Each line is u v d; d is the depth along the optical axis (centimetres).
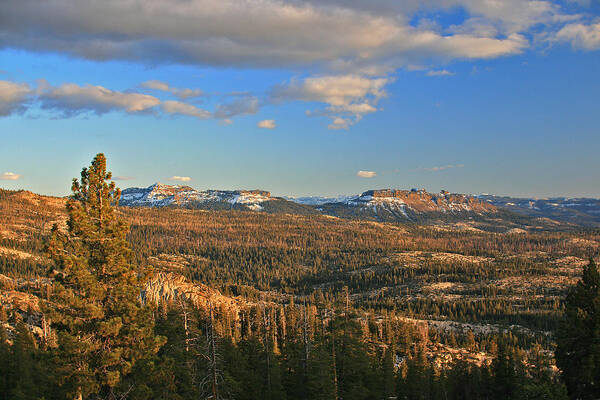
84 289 3366
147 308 3684
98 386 3212
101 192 3672
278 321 11300
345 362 6781
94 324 3350
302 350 6975
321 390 6094
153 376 3503
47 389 4838
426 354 12075
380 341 12188
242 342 8112
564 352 4441
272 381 6738
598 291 4369
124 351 3428
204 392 4294
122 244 3653
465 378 9369
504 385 7856
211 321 4594
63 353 3198
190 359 4516
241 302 15300
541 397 3925
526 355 12738
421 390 8569
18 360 5453
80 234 3497
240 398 6219
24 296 10406
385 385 7831
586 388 4253
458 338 15750
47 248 3338
